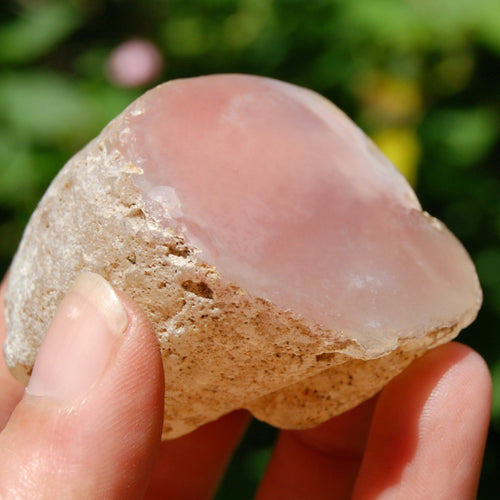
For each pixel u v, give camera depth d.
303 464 0.20
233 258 0.15
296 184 0.15
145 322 0.15
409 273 0.16
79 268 0.15
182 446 0.20
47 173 0.27
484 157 0.27
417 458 0.17
